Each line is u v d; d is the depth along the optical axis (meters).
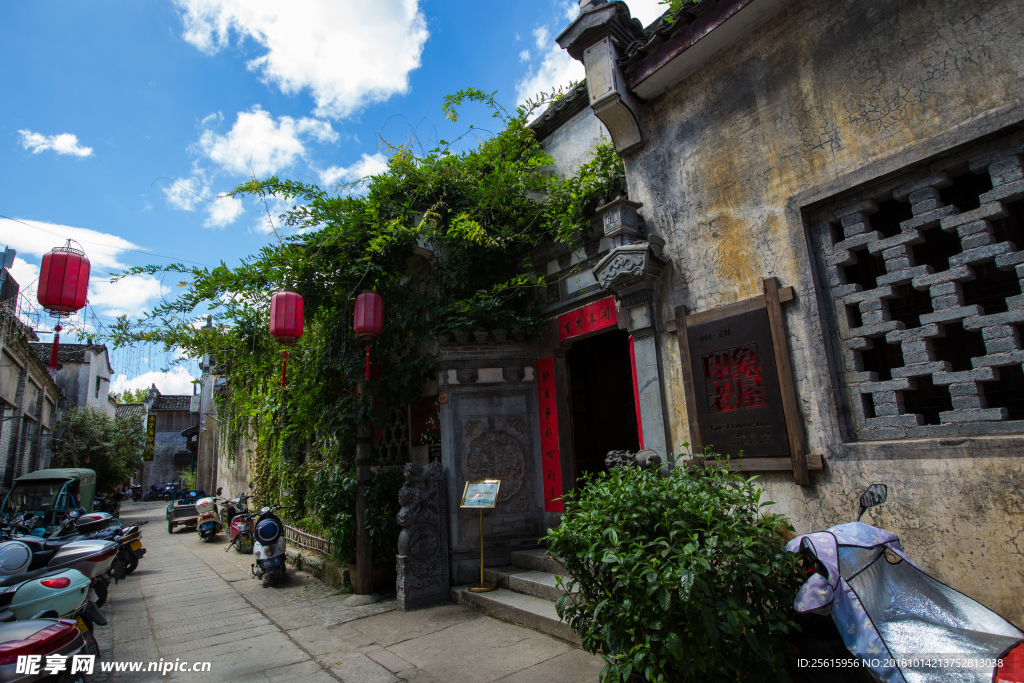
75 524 7.06
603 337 7.47
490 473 5.93
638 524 2.85
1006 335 2.87
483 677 3.61
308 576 7.47
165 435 36.41
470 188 6.25
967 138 2.96
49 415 16.42
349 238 5.97
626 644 2.77
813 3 3.71
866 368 3.61
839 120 3.52
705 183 4.26
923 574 2.60
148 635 5.04
